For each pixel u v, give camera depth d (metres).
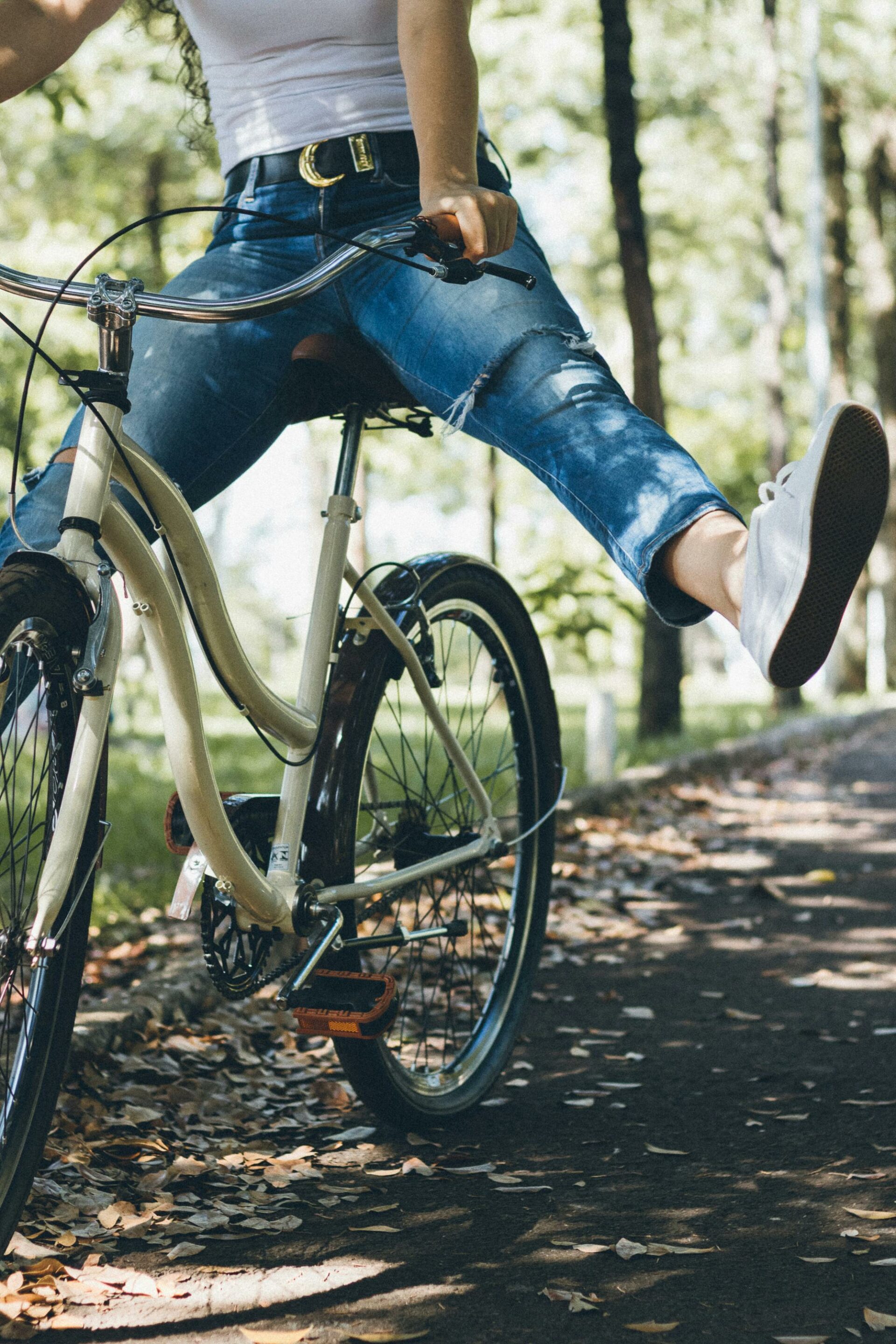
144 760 10.96
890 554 25.38
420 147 2.08
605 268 22.77
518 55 16.62
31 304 10.80
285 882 2.38
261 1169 2.53
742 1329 1.90
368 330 2.46
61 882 1.89
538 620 9.84
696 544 2.03
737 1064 3.28
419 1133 2.76
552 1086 3.12
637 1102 2.99
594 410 2.20
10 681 1.91
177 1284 2.03
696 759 9.77
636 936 4.88
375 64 2.44
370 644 2.64
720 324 30.25
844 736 14.80
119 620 1.90
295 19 2.42
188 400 2.48
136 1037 3.22
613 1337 1.88
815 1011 3.78
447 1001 3.36
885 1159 2.57
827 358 20.00
